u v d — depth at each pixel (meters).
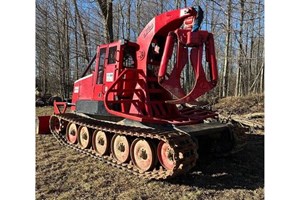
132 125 6.02
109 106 6.41
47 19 21.81
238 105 14.46
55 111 9.12
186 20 5.52
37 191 4.80
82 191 4.82
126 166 5.74
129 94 6.36
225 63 18.16
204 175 5.46
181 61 5.39
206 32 5.35
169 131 5.37
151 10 23.97
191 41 5.25
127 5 22.66
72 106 8.36
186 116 6.27
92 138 6.79
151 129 5.63
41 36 21.52
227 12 18.12
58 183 5.14
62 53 20.80
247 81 26.70
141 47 6.30
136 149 5.64
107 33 13.37
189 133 5.25
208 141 6.70
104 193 4.75
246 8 21.44
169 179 5.25
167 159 5.13
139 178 5.34
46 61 22.33
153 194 4.69
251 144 7.58
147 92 6.02
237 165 6.00
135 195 4.65
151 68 6.36
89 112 7.09
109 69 6.56
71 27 20.05
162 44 6.34
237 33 21.75
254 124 9.50
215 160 6.31
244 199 4.48
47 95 19.53
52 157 6.62
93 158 6.53
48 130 9.21
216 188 4.89
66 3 20.58
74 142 7.49
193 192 4.73
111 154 6.22
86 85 7.48
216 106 14.82
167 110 6.27
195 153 4.95
